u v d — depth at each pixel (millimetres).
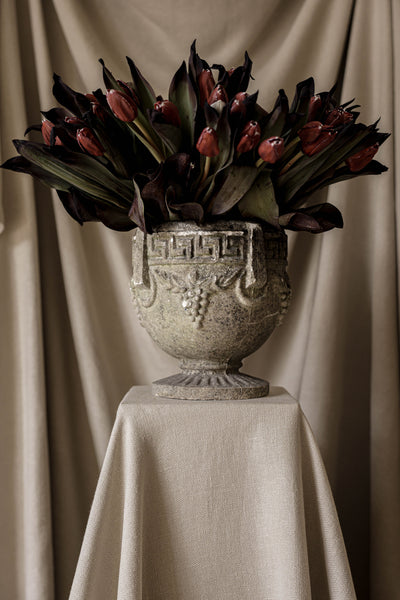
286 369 1422
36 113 1396
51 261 1404
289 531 898
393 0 1330
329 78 1349
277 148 875
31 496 1300
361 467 1405
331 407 1339
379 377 1327
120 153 979
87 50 1346
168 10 1366
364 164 1021
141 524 908
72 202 1062
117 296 1417
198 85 1008
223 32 1366
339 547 924
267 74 1370
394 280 1332
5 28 1327
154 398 998
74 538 1379
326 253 1339
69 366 1413
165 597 934
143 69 1389
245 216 982
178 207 921
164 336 1007
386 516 1307
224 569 928
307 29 1352
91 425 1351
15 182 1321
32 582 1291
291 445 925
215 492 930
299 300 1416
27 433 1314
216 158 945
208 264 946
